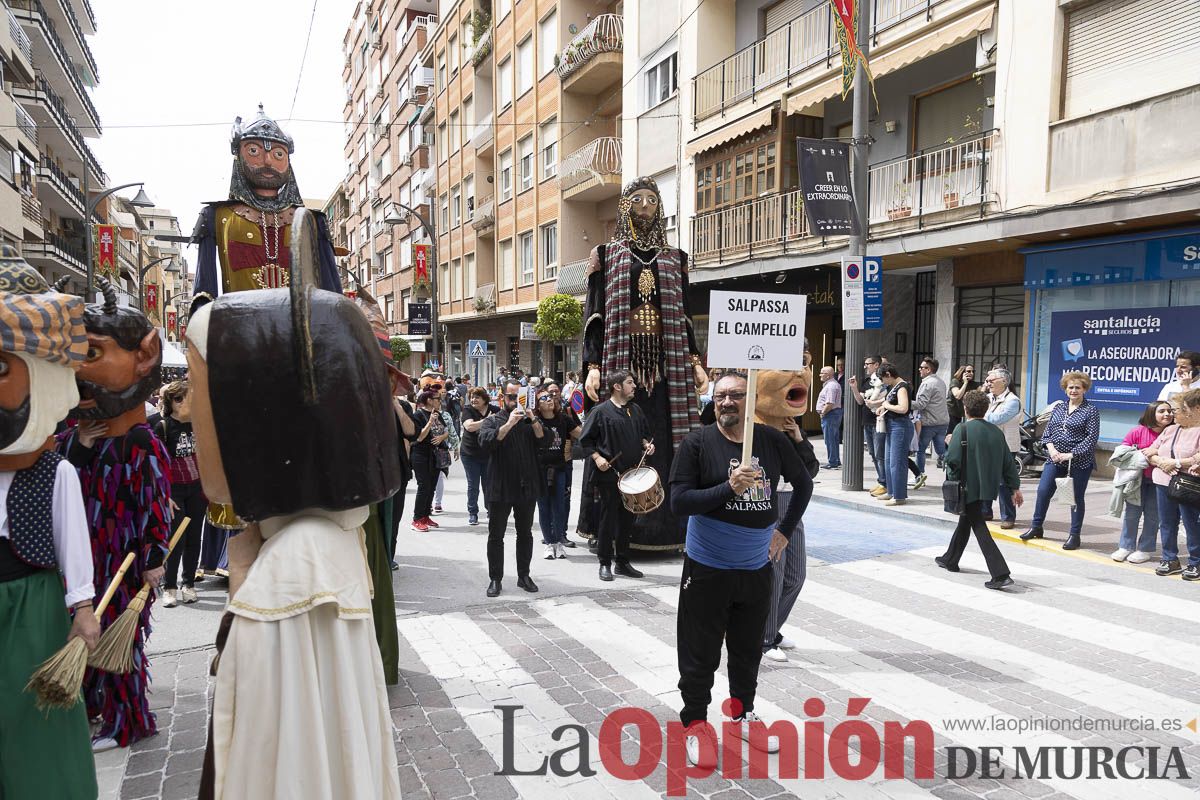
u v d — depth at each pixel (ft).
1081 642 16.88
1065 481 24.77
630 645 16.85
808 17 49.80
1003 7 37.81
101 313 11.30
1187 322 32.76
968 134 42.75
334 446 6.19
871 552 25.22
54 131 100.73
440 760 11.93
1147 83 32.78
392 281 151.23
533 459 20.79
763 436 11.64
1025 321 39.65
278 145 13.48
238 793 5.94
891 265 46.98
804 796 10.86
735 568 11.33
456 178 114.01
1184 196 29.68
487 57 98.48
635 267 24.32
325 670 6.26
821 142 34.06
